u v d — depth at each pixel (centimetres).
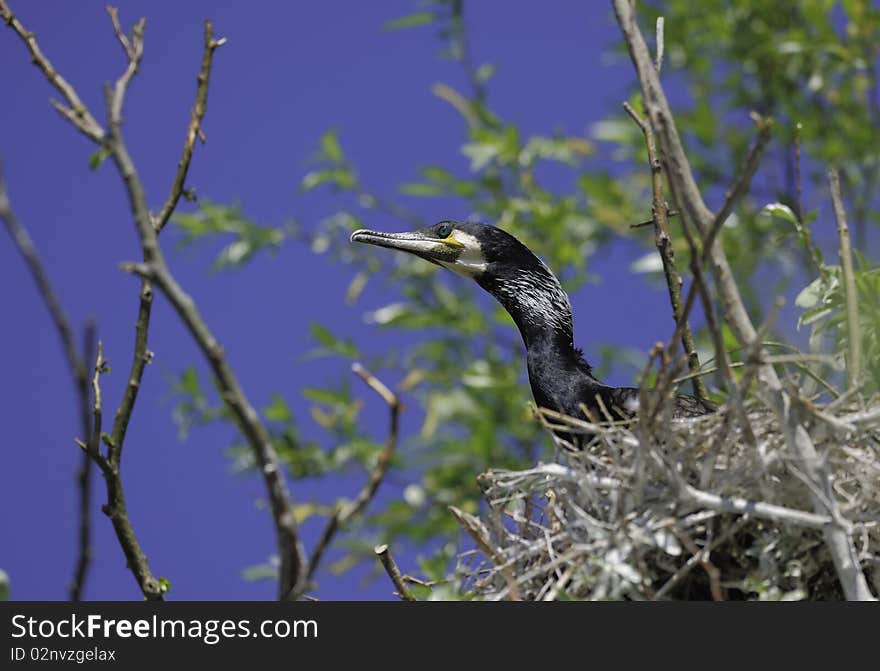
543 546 910
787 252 1605
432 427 1738
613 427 918
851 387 890
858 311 945
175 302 648
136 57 834
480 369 1814
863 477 874
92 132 715
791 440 801
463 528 963
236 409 639
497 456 1753
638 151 1886
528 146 1867
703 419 888
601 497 898
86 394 643
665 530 859
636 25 800
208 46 927
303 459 1734
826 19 1833
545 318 1274
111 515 849
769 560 868
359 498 640
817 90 1886
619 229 1872
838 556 789
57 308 633
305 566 643
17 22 789
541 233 1852
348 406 1756
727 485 864
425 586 974
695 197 759
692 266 739
